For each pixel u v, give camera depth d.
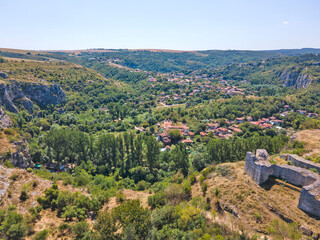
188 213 44.81
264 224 40.94
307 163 49.00
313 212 38.78
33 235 40.81
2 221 40.66
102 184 75.56
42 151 101.12
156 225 45.06
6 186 50.72
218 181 55.50
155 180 87.75
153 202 55.81
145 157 105.19
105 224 41.62
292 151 65.19
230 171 57.50
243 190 48.91
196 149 114.19
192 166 89.00
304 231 37.16
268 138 89.75
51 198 52.00
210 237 38.34
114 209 47.53
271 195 45.69
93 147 105.62
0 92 133.25
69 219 47.69
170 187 58.88
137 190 76.62
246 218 43.06
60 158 100.50
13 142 80.31
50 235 41.88
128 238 38.44
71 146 102.62
